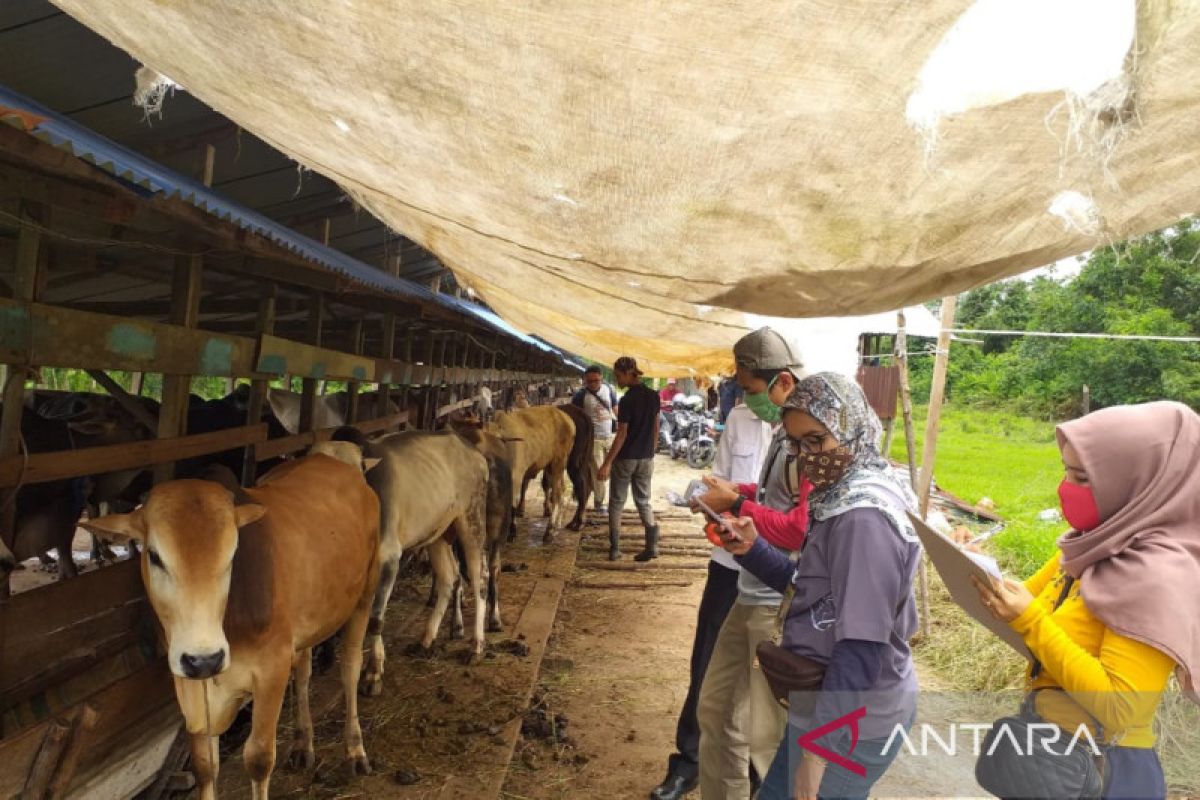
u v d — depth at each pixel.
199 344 4.40
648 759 5.20
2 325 3.11
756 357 3.80
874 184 2.45
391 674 6.17
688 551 10.91
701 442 20.20
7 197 3.13
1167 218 2.66
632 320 6.17
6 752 2.27
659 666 6.84
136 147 5.96
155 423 4.50
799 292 3.32
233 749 4.82
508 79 2.16
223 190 7.35
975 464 16.91
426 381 9.95
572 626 7.79
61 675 3.37
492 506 7.21
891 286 3.23
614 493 10.27
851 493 2.54
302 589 3.74
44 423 5.57
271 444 5.55
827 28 1.80
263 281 5.35
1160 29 1.73
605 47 1.96
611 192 2.67
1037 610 2.10
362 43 2.15
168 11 2.35
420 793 4.52
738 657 3.56
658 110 2.18
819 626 2.56
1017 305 26.44
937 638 7.09
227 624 3.28
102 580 3.60
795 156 2.34
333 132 2.88
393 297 6.26
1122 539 2.09
